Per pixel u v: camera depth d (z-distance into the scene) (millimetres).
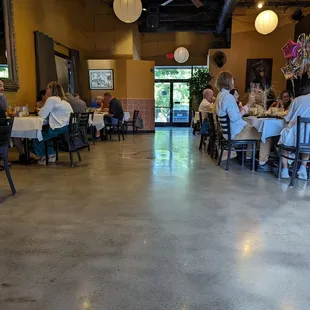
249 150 4289
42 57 6605
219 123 4477
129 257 1891
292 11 9414
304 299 1499
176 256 1903
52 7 7422
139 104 10359
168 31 10906
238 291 1560
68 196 3070
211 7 8945
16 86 5699
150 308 1434
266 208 2744
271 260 1860
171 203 2873
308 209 2719
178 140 7977
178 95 12969
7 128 3004
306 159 3643
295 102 3527
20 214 2588
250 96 5543
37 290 1562
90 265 1797
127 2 6328
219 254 1931
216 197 3053
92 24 10281
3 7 5355
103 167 4453
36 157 5137
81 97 9922
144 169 4328
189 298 1505
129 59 10367
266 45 9820
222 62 10148
